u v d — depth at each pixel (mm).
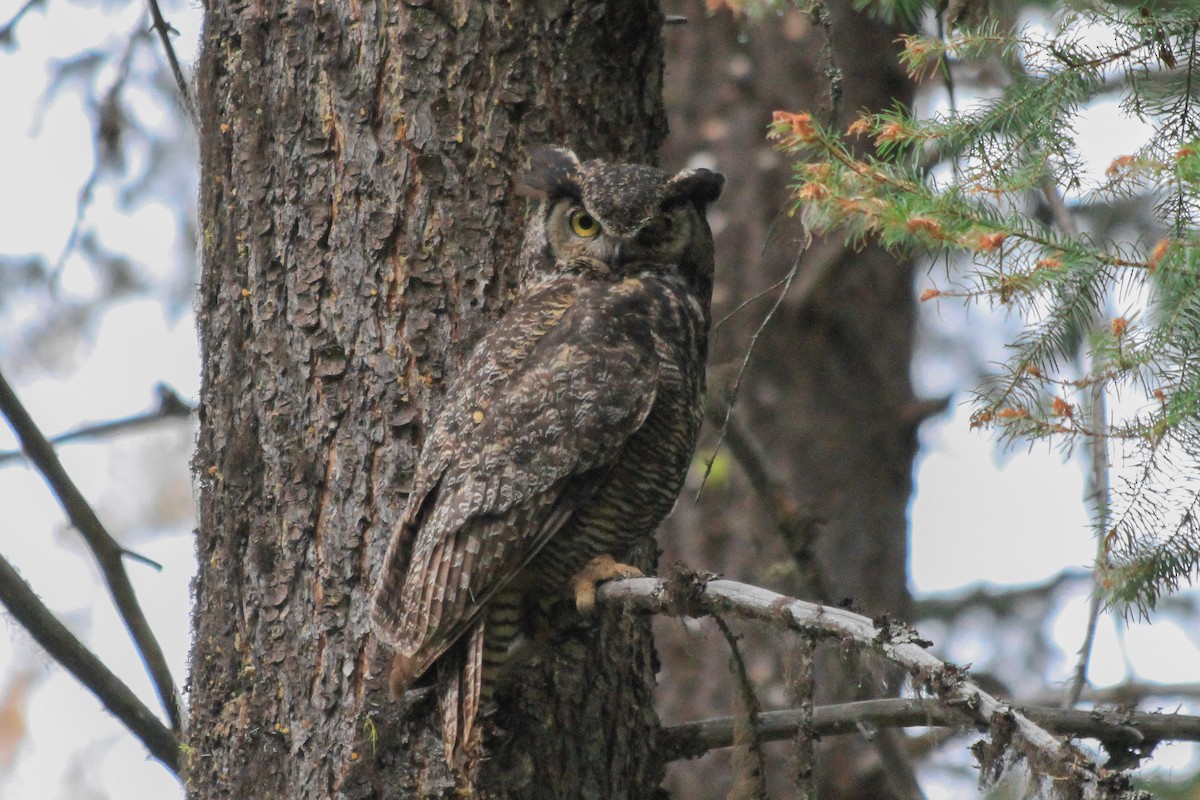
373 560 9102
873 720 8258
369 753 8836
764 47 19172
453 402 9250
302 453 9297
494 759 8938
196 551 9758
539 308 9680
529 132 9672
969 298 8109
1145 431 7914
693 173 10836
